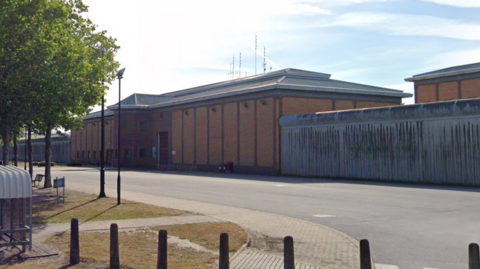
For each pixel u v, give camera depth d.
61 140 91.56
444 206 18.31
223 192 24.94
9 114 17.59
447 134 29.52
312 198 21.73
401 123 32.22
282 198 21.80
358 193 23.89
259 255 9.83
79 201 19.89
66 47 18.58
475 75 45.34
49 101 17.75
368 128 34.41
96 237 11.48
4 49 17.25
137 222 13.96
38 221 14.19
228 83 60.06
